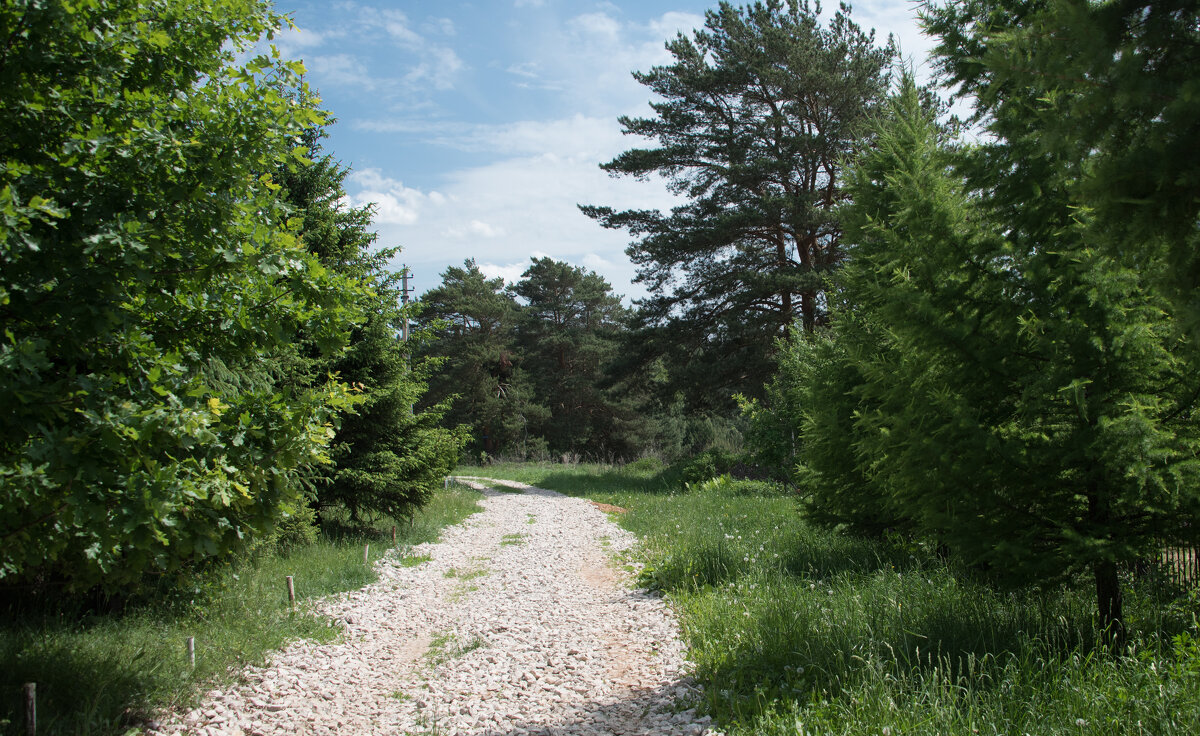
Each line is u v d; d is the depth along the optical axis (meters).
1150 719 3.53
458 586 10.39
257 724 5.29
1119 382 4.63
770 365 24.53
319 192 12.73
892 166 8.84
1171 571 5.68
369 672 6.62
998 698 4.03
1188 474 4.22
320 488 13.10
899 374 5.99
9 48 3.90
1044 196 4.82
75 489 3.66
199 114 4.42
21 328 3.86
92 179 3.99
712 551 9.48
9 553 4.14
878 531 9.68
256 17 4.68
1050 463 4.79
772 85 22.00
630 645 6.77
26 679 5.13
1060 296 4.89
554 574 10.85
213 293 4.68
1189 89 2.36
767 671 5.31
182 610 7.43
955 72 5.41
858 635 5.39
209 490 4.57
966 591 6.05
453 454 15.92
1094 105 2.61
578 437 52.69
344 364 13.42
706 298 24.67
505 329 53.44
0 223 3.24
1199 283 2.67
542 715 5.24
